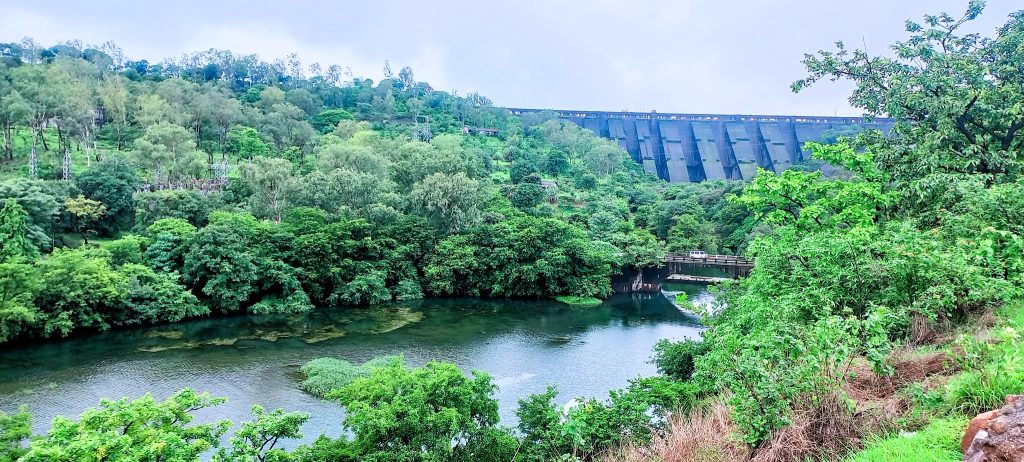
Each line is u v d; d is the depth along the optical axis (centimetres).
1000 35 2289
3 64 10788
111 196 6456
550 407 1709
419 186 7038
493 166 11744
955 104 1983
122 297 4378
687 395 1522
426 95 17150
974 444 577
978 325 1155
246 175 6994
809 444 802
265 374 3412
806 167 11306
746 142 17750
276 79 16100
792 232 2042
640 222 9244
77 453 1185
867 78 2420
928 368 986
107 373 3347
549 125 15250
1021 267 1183
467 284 6506
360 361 3747
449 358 3844
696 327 4981
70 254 4244
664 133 18125
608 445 1352
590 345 4266
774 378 838
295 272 5509
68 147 9025
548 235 6588
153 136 8350
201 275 5059
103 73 12231
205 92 12256
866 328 860
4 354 3659
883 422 817
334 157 8144
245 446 1429
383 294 5931
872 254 1366
